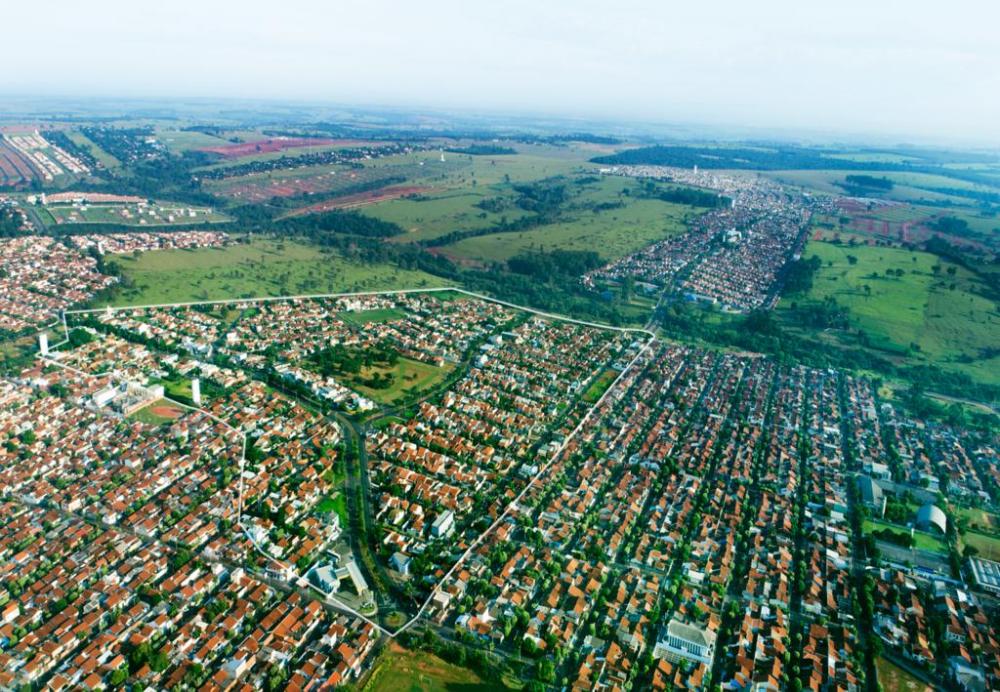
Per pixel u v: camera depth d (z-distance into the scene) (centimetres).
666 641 17475
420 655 16700
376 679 15912
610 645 17075
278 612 17750
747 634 17800
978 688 16325
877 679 16688
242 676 15962
